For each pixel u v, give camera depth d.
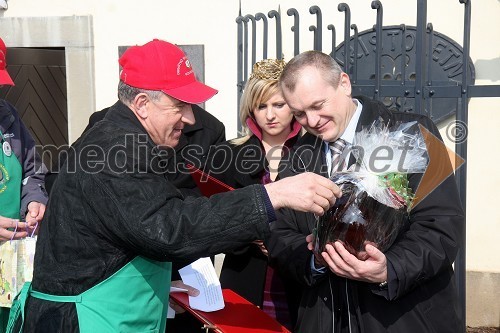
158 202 2.14
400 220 2.34
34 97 6.06
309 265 2.57
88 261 2.26
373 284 2.38
